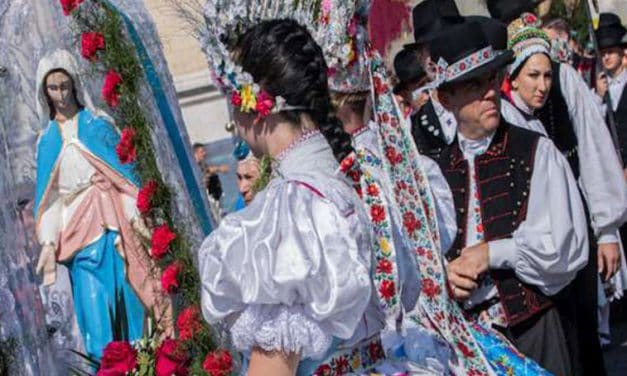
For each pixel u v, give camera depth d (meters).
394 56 5.02
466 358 3.16
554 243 4.10
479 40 4.12
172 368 4.04
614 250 5.15
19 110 6.16
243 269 2.56
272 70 2.69
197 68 11.94
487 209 4.21
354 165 2.84
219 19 2.78
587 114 5.18
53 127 6.39
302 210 2.60
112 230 6.33
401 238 2.99
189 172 4.80
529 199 4.17
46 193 6.38
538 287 4.19
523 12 5.15
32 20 6.00
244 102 2.72
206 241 2.68
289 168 2.72
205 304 2.64
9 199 4.79
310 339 2.55
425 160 4.28
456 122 4.31
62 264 6.41
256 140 2.77
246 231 2.59
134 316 6.12
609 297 7.05
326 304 2.54
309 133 2.75
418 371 2.89
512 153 4.22
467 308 4.23
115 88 4.59
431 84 4.27
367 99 3.25
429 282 3.14
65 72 6.14
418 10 4.71
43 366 4.70
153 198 4.55
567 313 4.29
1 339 4.49
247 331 2.57
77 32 4.91
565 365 4.22
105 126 6.36
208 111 11.99
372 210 2.86
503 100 4.79
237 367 4.16
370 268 2.71
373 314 2.79
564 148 5.21
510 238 4.16
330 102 2.81
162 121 4.72
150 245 4.63
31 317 4.67
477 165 4.25
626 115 8.55
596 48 6.61
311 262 2.54
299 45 2.72
